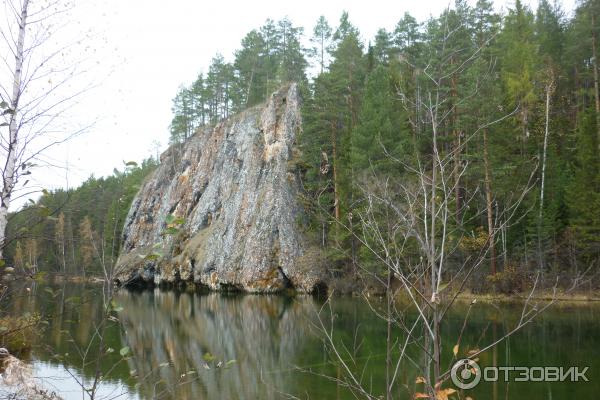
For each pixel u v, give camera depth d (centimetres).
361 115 3231
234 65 6350
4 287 389
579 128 3048
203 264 4591
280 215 4003
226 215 4669
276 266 3922
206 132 6088
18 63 430
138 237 6256
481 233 2208
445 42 369
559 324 1695
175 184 6047
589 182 2758
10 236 391
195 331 1958
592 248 2527
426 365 305
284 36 6359
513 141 2914
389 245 355
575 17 3853
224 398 1008
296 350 1454
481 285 2381
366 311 2094
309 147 3506
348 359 1245
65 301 405
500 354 1255
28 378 675
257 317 2384
